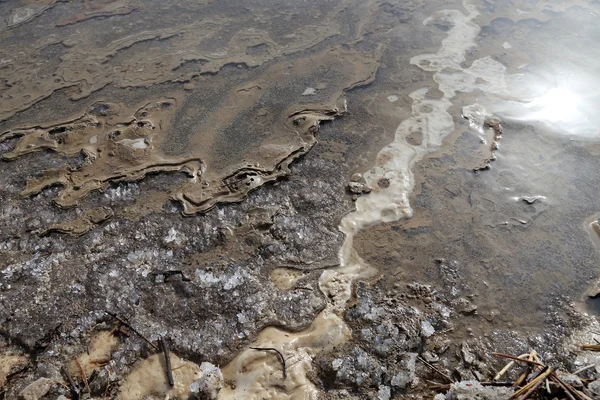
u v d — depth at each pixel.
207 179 2.08
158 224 1.91
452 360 1.51
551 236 1.84
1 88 2.70
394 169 2.11
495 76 2.59
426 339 1.56
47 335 1.59
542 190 2.01
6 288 1.72
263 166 2.11
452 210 1.95
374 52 2.81
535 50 2.77
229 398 1.44
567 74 2.58
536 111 2.36
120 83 2.68
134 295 1.68
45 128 2.40
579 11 3.09
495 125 2.29
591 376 1.41
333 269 1.76
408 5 3.24
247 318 1.61
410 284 1.71
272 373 1.47
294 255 1.80
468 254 1.80
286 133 2.29
